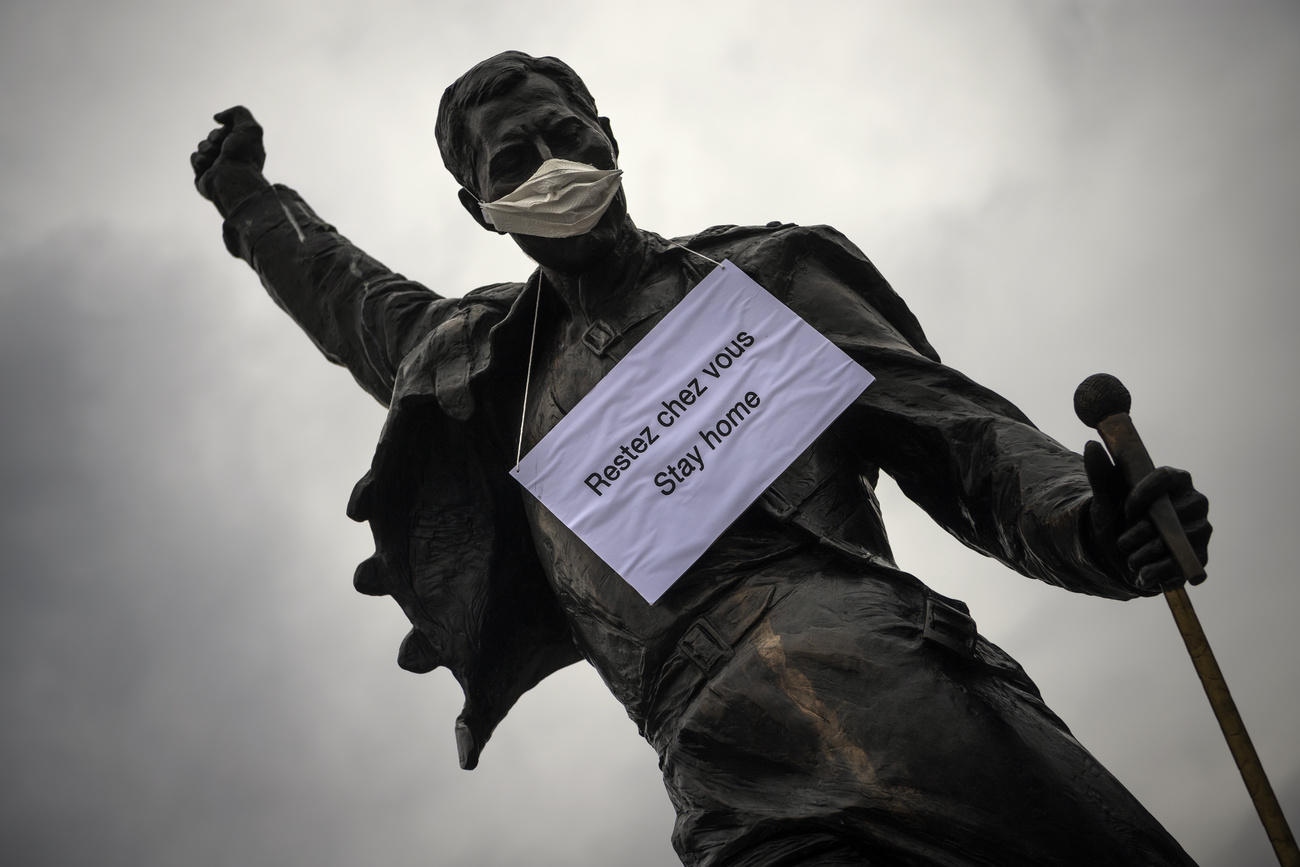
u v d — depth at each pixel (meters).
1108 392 6.27
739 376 7.46
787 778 7.02
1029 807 6.71
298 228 9.72
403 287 9.19
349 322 9.33
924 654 6.98
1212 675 6.00
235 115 10.20
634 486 7.41
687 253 7.94
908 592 7.20
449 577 8.13
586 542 7.39
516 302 7.99
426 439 8.13
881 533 7.55
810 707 6.99
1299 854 5.82
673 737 7.29
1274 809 5.87
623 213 7.88
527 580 8.19
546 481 7.49
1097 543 6.41
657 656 7.38
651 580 7.30
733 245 7.95
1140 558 6.12
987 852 6.69
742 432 7.38
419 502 8.18
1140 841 6.70
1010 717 6.89
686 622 7.35
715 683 7.19
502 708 8.19
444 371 8.02
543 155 7.63
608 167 7.71
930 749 6.80
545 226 7.52
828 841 6.88
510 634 8.21
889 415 7.42
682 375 7.50
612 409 7.51
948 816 6.72
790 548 7.35
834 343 7.52
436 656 8.10
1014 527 6.91
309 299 9.51
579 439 7.51
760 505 7.41
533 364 8.06
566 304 8.00
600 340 7.82
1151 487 6.08
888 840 6.78
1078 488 6.73
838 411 7.33
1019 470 6.99
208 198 10.10
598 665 7.65
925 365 7.48
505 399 8.08
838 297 7.78
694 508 7.33
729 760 7.13
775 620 7.19
